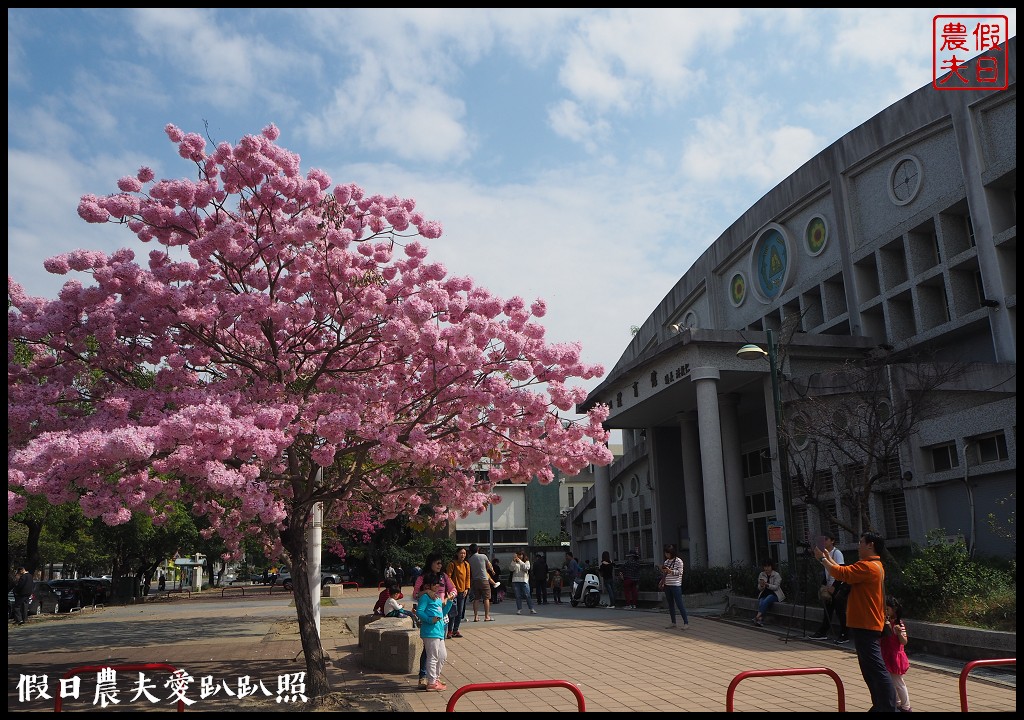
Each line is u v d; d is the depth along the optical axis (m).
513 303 9.66
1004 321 19.94
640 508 36.22
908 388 17.52
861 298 24.89
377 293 9.42
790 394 21.11
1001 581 12.34
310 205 9.98
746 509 27.78
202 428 7.30
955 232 22.23
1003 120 20.89
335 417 8.35
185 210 9.70
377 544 41.34
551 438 9.80
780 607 15.27
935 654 11.41
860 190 25.56
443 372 9.49
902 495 20.00
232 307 8.97
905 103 23.56
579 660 11.67
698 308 34.59
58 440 6.70
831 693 9.12
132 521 30.48
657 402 25.58
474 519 55.75
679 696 9.02
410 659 10.79
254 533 13.33
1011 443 16.89
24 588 20.88
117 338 9.37
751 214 30.12
